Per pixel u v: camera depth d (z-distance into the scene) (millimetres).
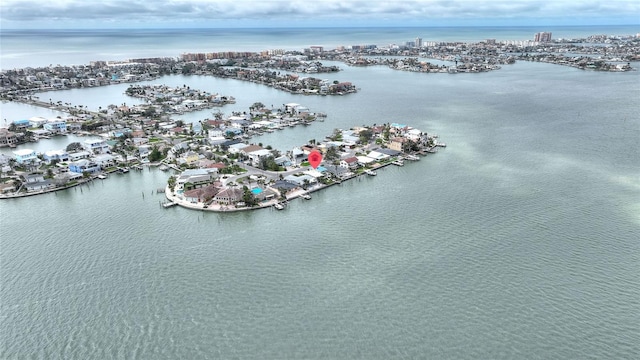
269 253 127938
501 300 106250
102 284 113750
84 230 143750
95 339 95438
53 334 97000
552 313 101625
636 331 95750
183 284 113312
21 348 93375
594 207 156125
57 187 181875
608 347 91875
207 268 120375
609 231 138250
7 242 135750
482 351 91250
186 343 94000
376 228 143000
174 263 122938
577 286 110938
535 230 139750
